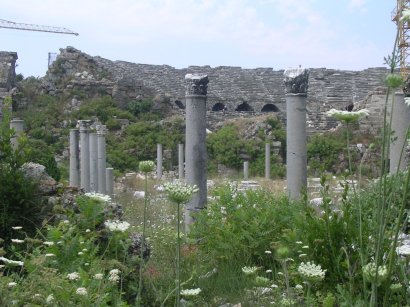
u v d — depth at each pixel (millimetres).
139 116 56125
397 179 3967
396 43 3713
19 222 7672
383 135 3666
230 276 7812
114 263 5312
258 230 8961
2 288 4160
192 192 3887
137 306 4102
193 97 13250
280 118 57719
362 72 69688
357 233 6723
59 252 5934
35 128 51781
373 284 3533
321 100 64312
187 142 13328
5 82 56688
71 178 30062
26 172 8414
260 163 47031
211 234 9305
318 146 44438
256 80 69500
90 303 4578
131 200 19859
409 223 8516
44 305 4371
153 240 9414
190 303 5910
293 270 6828
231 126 51156
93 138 28531
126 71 66375
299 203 9578
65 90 58031
